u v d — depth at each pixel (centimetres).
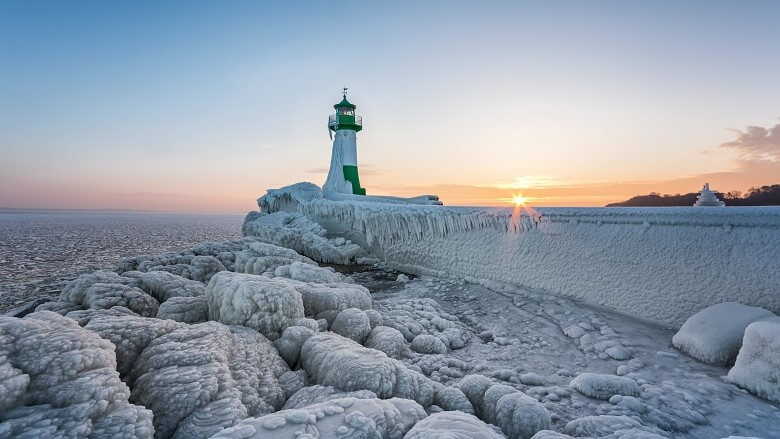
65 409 253
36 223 11050
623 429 345
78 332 329
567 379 523
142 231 6981
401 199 2217
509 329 749
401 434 298
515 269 1002
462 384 449
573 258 880
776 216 629
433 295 1020
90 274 664
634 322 748
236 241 1386
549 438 306
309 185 2245
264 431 271
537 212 974
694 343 583
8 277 1722
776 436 372
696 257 696
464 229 1148
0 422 234
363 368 402
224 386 350
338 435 272
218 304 568
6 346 283
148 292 690
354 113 2734
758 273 624
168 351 383
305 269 902
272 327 543
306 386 432
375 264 1486
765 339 462
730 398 449
